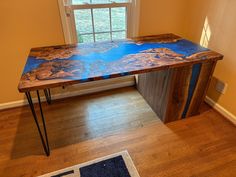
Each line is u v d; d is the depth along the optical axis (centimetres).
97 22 203
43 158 152
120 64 146
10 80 197
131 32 220
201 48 177
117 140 168
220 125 184
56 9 176
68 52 169
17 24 171
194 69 159
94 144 164
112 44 188
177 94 170
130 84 250
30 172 141
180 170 141
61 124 188
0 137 173
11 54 184
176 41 197
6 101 208
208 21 192
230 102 185
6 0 158
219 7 175
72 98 230
